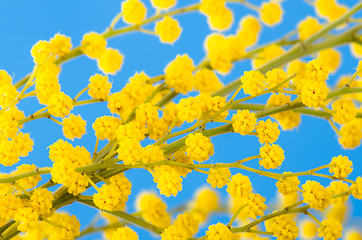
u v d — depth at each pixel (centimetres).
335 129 34
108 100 33
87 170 31
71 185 31
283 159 31
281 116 36
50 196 32
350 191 32
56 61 34
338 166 31
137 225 33
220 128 32
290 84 32
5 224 32
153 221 35
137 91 33
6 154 31
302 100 31
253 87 31
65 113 32
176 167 32
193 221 35
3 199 31
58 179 30
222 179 31
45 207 31
